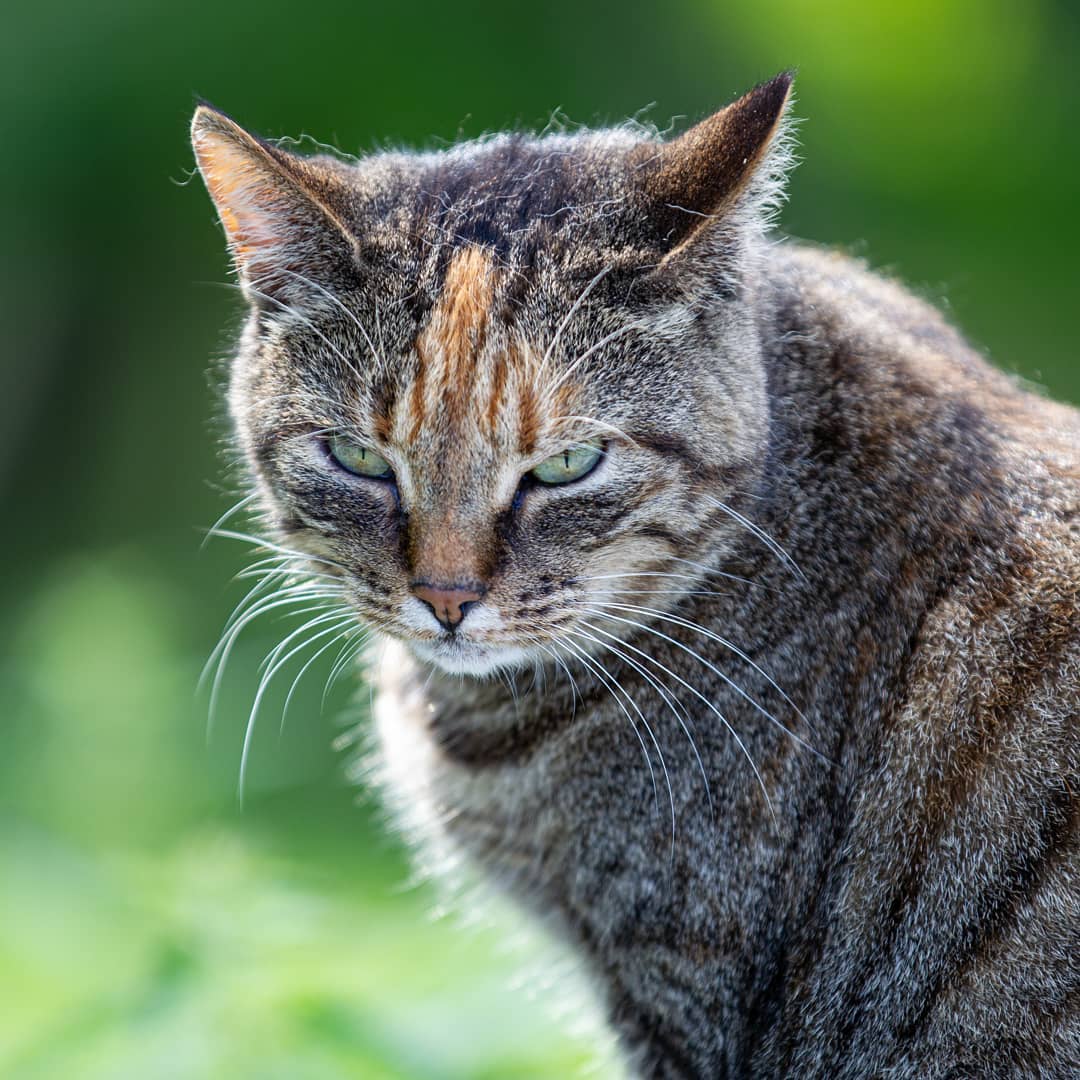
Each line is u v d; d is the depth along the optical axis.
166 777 12.63
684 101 17.61
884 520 6.56
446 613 6.45
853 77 19.20
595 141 7.09
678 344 6.36
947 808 6.22
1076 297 20.19
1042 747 6.12
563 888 6.91
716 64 17.86
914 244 20.00
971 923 6.12
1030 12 19.94
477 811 7.09
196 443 19.59
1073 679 6.15
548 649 6.66
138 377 19.97
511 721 6.95
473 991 7.61
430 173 6.86
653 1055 6.77
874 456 6.64
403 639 6.70
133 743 12.79
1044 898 6.00
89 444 20.11
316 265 6.46
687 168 6.39
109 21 16.91
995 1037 6.05
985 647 6.32
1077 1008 5.92
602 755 6.74
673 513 6.50
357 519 6.58
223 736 13.08
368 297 6.36
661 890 6.59
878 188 19.59
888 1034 6.27
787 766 6.44
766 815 6.43
